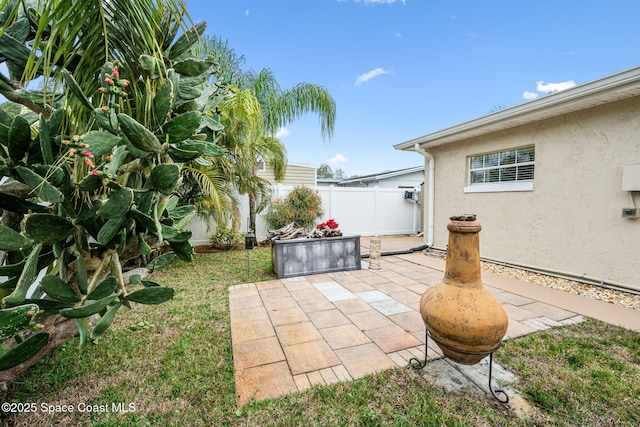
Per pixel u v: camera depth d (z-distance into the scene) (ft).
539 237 16.05
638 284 12.34
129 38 4.47
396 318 10.25
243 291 13.32
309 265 16.24
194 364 7.41
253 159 21.98
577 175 14.28
